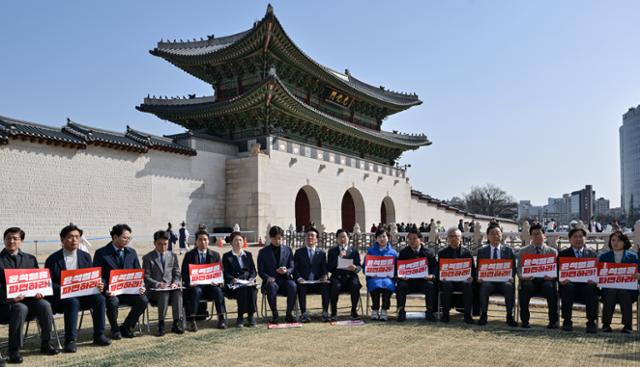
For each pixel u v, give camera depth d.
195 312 11.70
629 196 129.25
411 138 66.94
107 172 32.09
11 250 9.81
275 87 39.16
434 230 29.89
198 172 38.88
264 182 40.31
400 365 8.56
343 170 50.91
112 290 10.62
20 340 9.04
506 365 8.51
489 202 128.62
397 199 61.00
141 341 10.58
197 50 49.06
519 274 12.20
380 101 59.16
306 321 12.71
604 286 11.35
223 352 9.55
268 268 13.08
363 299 16.55
